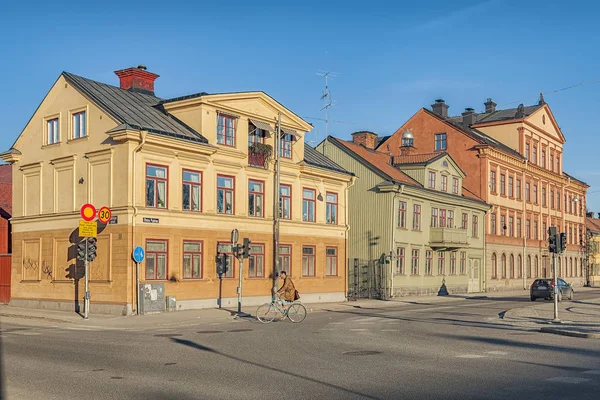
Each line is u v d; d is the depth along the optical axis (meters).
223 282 32.88
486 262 59.44
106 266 29.33
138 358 14.93
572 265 82.44
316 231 39.44
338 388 11.11
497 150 61.25
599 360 14.53
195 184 31.75
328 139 48.97
